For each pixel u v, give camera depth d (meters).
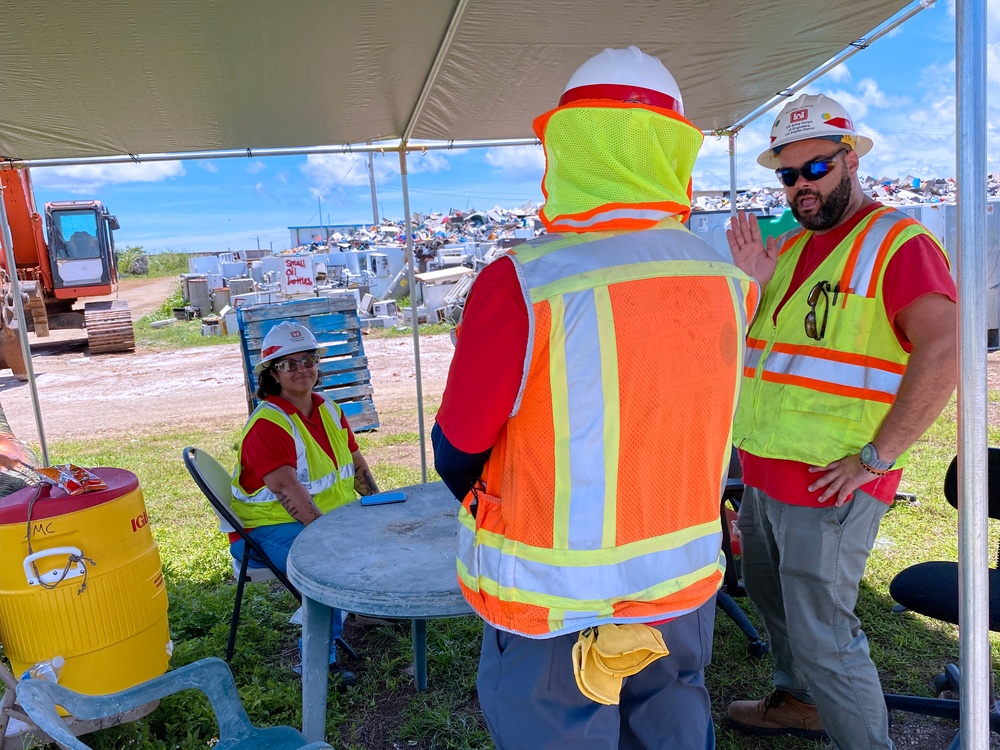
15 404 10.77
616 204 1.26
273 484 3.11
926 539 4.19
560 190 1.30
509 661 1.38
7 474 2.58
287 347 3.21
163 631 2.67
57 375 13.21
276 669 3.10
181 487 6.20
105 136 4.18
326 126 4.32
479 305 1.23
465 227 59.38
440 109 4.12
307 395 3.40
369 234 55.88
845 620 2.06
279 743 1.84
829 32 3.34
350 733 2.74
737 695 2.84
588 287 1.20
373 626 3.48
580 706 1.36
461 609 1.82
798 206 2.19
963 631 1.40
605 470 1.25
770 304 2.31
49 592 2.33
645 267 1.24
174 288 32.38
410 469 6.32
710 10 3.04
